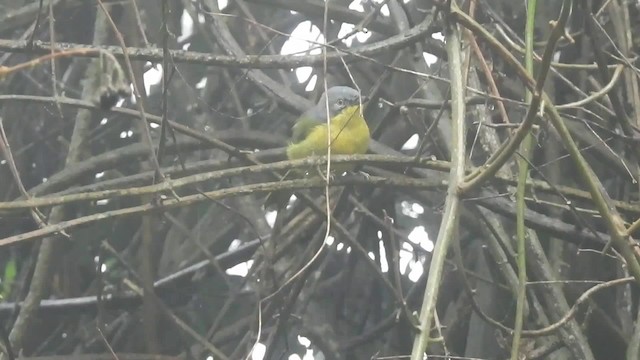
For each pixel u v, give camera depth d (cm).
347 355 1191
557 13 1089
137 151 1069
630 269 639
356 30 873
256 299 1031
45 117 1264
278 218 927
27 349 1205
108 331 1188
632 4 1006
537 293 928
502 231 878
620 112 835
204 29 1132
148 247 1061
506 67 1047
